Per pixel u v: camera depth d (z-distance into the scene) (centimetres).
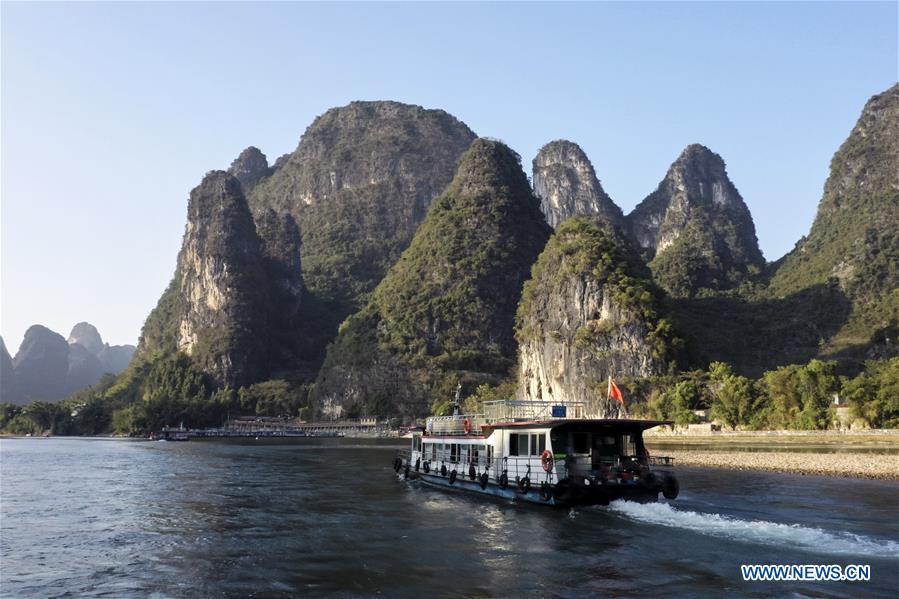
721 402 12750
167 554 3247
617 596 2467
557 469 4044
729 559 2881
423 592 2559
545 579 2689
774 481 5353
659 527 3488
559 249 19812
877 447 8431
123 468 8600
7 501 5238
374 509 4488
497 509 4303
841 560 2836
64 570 2980
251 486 6053
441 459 5594
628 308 17500
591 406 16862
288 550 3275
